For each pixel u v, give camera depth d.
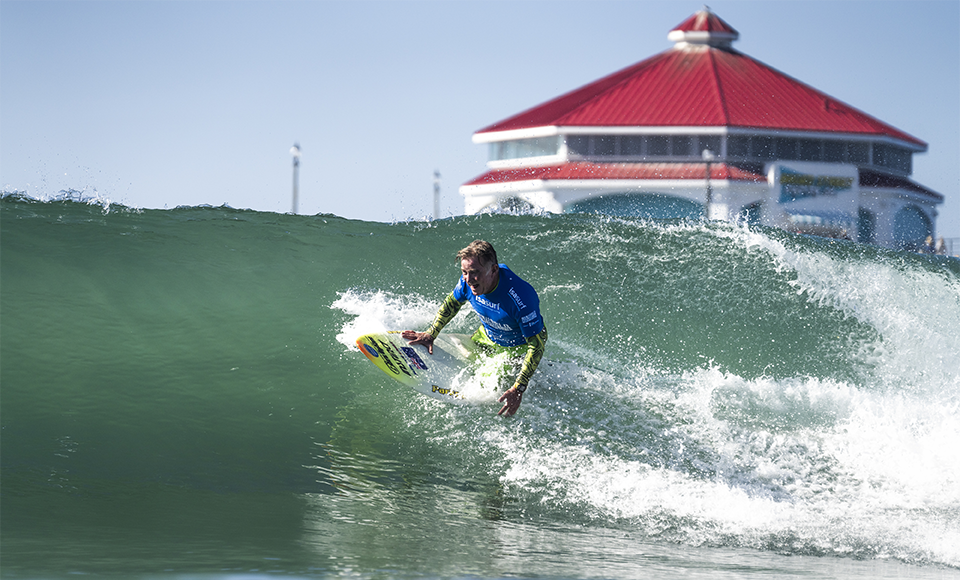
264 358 20.00
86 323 20.48
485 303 17.91
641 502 15.04
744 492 15.88
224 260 25.89
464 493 14.77
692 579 10.12
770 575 10.85
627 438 17.92
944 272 31.81
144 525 11.38
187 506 12.58
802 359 24.67
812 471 17.23
